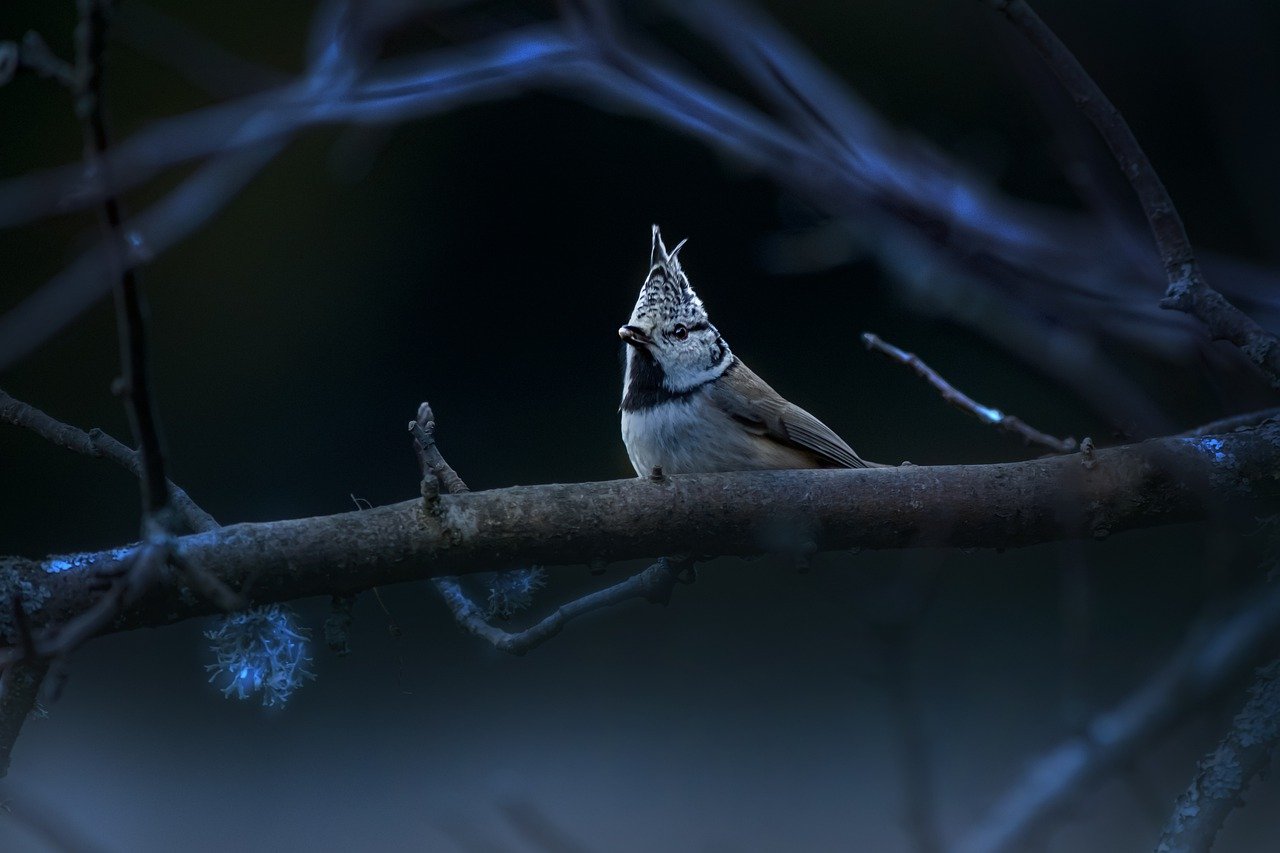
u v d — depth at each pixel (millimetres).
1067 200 5980
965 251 5812
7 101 7039
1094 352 5805
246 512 8266
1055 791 5723
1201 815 5691
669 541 5742
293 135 5758
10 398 5738
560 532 5738
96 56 5344
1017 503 5750
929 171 5832
